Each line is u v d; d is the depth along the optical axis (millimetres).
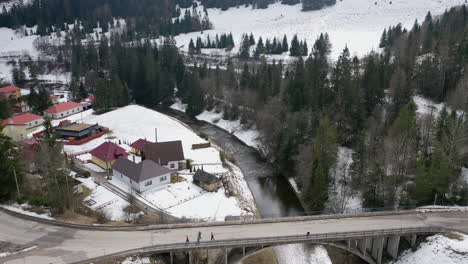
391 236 45031
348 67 81312
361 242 45594
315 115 75250
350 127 72875
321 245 51719
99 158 66750
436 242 43000
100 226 41781
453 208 49906
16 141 75438
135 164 60062
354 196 59375
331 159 59562
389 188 54406
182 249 38500
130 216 49031
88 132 84000
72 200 46062
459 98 68250
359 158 57406
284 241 41406
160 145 67938
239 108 104000
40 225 41625
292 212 58594
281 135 76188
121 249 37906
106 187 58656
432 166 51781
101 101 108812
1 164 44938
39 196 47031
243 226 44312
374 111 71312
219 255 42469
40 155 51188
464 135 53719
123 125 93750
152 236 40875
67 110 102188
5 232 39844
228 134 98250
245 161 80438
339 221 46500
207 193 58562
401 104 70938
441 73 77188
